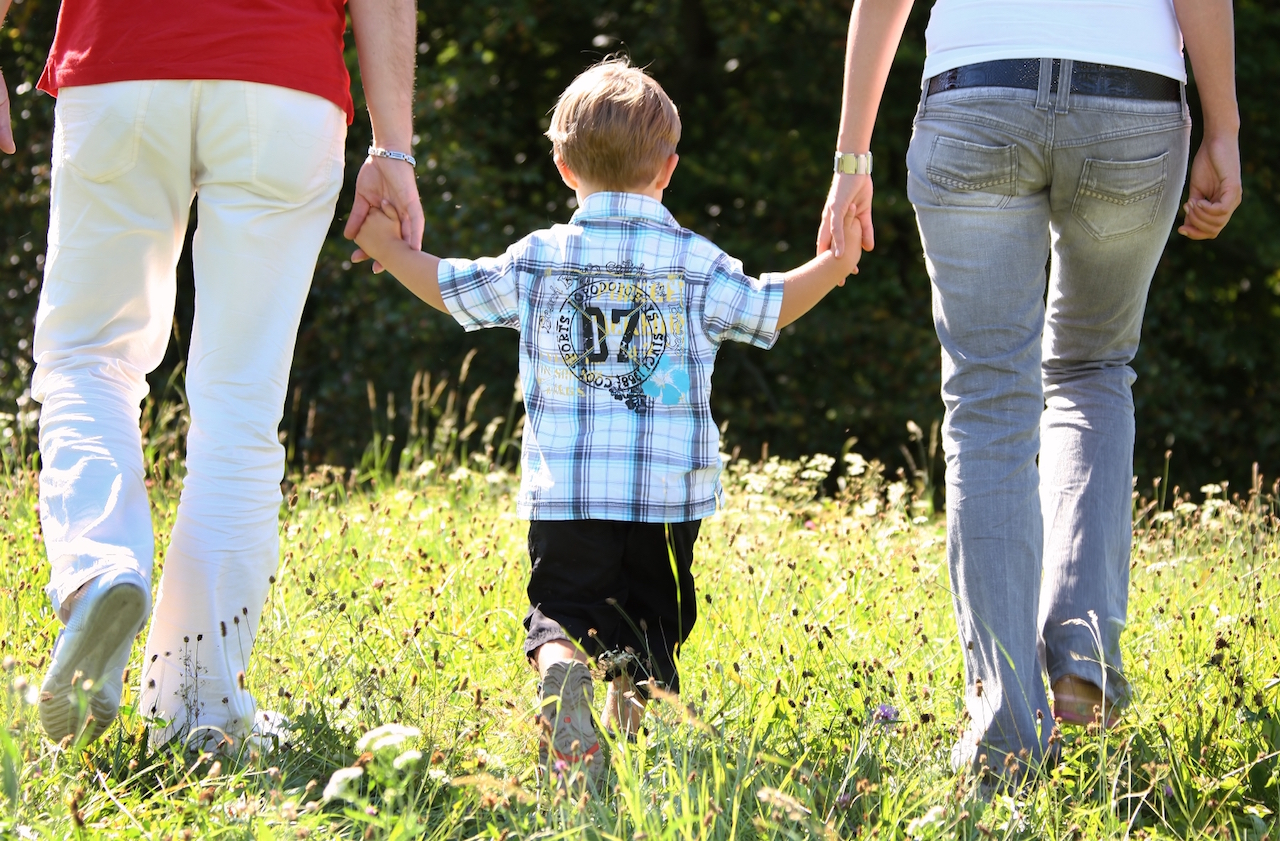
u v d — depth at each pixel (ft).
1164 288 58.34
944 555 22.65
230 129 11.91
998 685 11.74
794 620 16.06
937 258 12.36
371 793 11.37
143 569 11.26
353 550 17.65
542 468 12.43
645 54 60.75
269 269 12.30
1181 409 56.95
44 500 11.70
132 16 11.87
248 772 11.15
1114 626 12.36
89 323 12.42
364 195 13.42
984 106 11.92
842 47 56.85
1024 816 10.89
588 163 13.10
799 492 27.53
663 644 12.71
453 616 16.71
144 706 12.51
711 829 9.95
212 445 12.24
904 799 10.84
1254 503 23.08
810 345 56.95
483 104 58.03
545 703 11.35
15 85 53.57
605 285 12.67
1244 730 12.77
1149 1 12.01
